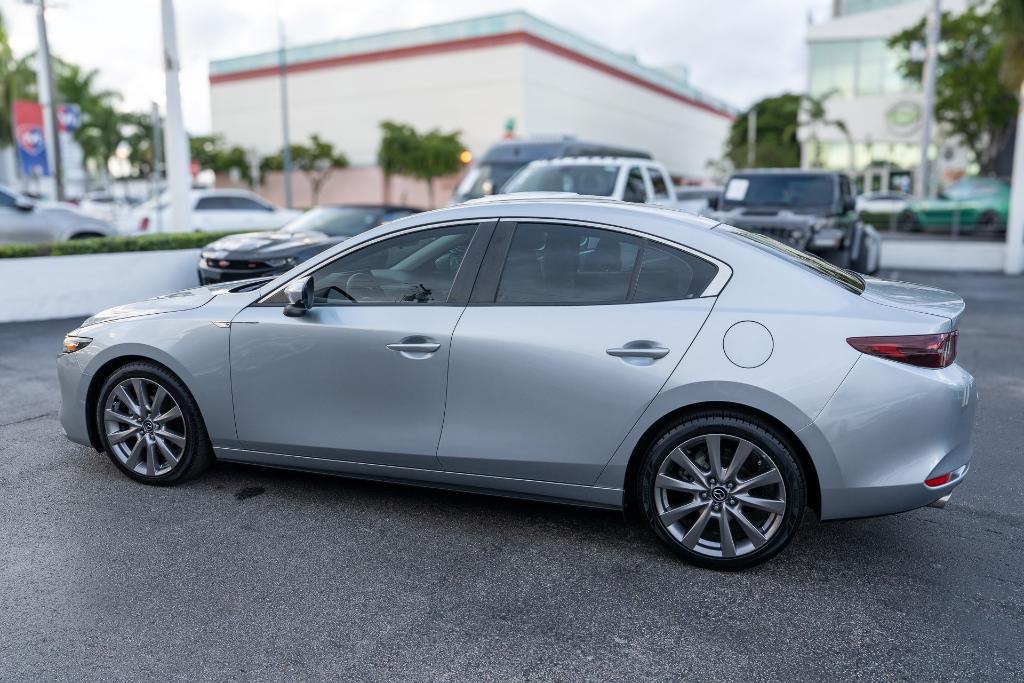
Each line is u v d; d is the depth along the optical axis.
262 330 4.03
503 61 46.09
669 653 2.92
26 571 3.47
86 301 10.41
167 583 3.38
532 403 3.60
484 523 4.01
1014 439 5.45
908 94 35.62
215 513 4.09
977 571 3.55
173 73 12.52
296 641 2.97
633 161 11.79
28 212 13.55
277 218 17.88
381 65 51.03
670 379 3.40
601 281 3.61
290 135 55.81
